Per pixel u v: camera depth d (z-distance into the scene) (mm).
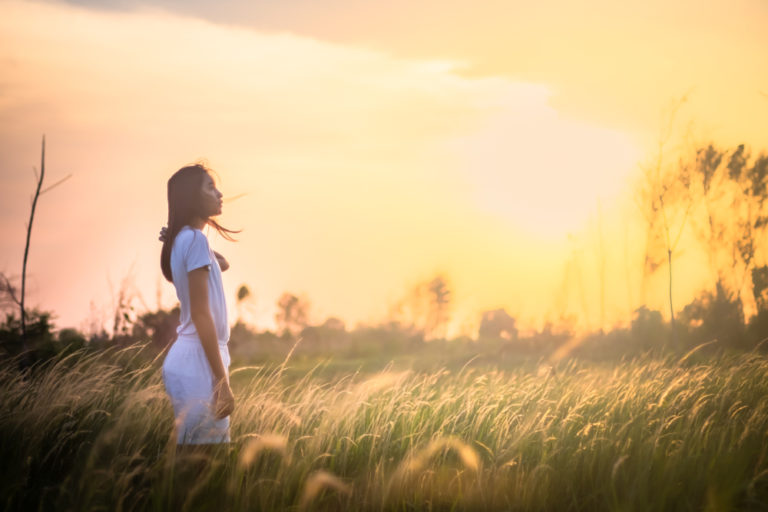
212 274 3010
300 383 4703
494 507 3156
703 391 4836
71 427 3688
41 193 7570
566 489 3254
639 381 5500
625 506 2854
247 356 21031
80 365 4457
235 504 2820
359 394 4461
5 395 4105
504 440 3844
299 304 33281
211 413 2906
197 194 3057
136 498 2896
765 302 18422
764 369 5781
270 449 3439
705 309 19719
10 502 2875
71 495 2773
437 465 3629
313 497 2992
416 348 27453
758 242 19109
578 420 4223
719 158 20438
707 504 2910
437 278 32750
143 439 3465
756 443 3645
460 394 4922
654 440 3557
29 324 8430
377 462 3637
